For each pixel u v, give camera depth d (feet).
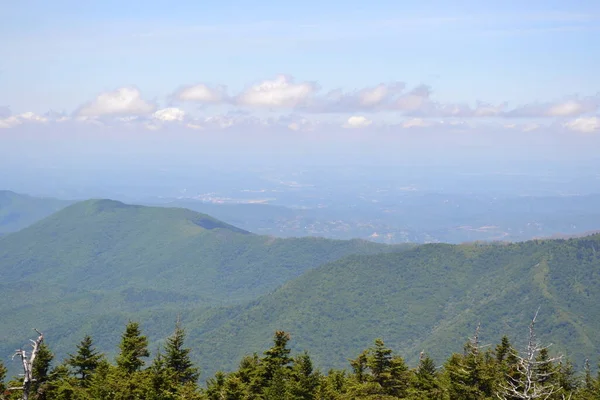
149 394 192.65
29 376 86.58
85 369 208.95
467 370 215.72
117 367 212.43
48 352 197.77
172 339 223.10
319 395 217.36
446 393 220.02
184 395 198.29
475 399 212.43
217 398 214.48
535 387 99.71
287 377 224.74
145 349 222.07
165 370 206.90
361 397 220.02
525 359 99.91
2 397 182.70
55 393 193.88
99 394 191.01
